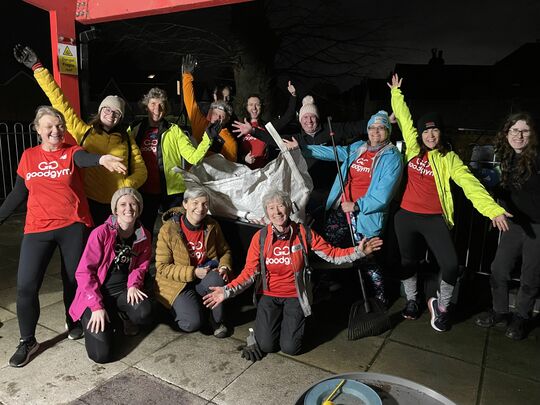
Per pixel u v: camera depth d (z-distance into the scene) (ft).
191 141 12.20
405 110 11.15
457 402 8.11
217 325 10.22
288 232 9.48
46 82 10.39
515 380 8.81
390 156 10.43
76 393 8.16
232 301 12.19
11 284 13.50
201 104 16.33
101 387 8.36
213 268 10.50
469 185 9.79
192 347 9.84
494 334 10.60
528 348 10.00
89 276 9.04
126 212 9.08
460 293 11.77
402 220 10.74
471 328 10.90
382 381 6.03
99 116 10.36
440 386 8.58
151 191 12.06
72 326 10.07
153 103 11.69
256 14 27.73
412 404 5.60
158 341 10.05
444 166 10.26
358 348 9.92
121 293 9.70
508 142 9.86
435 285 11.86
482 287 12.19
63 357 9.34
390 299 12.50
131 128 12.40
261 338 9.50
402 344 10.11
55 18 14.76
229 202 11.36
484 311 11.80
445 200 10.25
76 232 9.23
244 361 9.32
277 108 29.86
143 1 13.61
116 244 9.41
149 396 8.11
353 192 11.23
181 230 10.17
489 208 9.37
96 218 10.50
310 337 10.38
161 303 10.27
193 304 9.95
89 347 9.00
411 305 11.37
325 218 11.89
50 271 14.44
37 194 8.93
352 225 11.15
